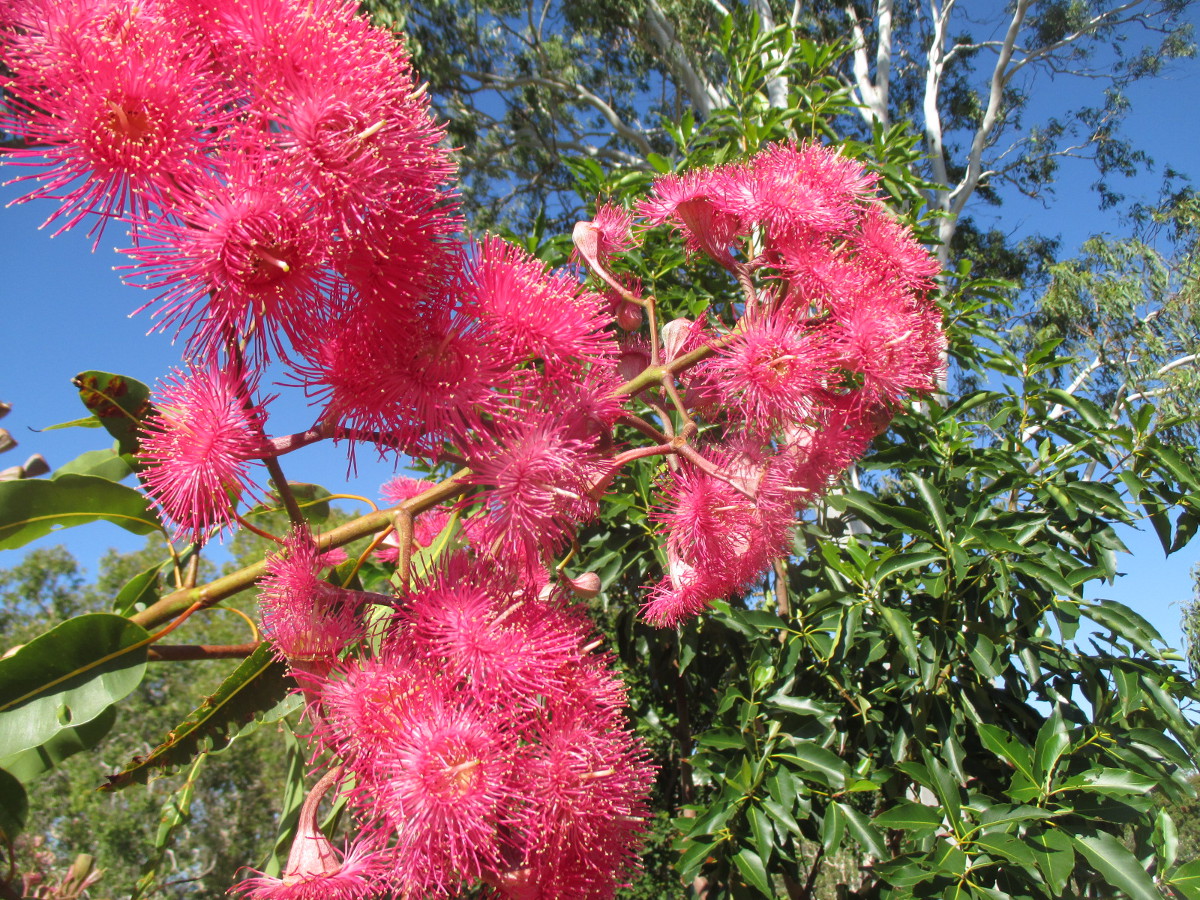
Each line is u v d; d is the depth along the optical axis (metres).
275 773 1.98
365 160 0.26
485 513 0.34
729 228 0.40
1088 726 0.66
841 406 0.37
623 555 0.77
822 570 0.77
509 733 0.28
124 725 1.88
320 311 0.27
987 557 0.66
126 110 0.25
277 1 0.26
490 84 2.88
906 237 0.40
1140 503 0.73
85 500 0.36
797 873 0.78
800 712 0.66
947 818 0.59
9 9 0.26
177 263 0.26
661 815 0.98
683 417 0.34
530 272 0.32
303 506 0.44
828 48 1.07
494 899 0.29
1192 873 0.58
